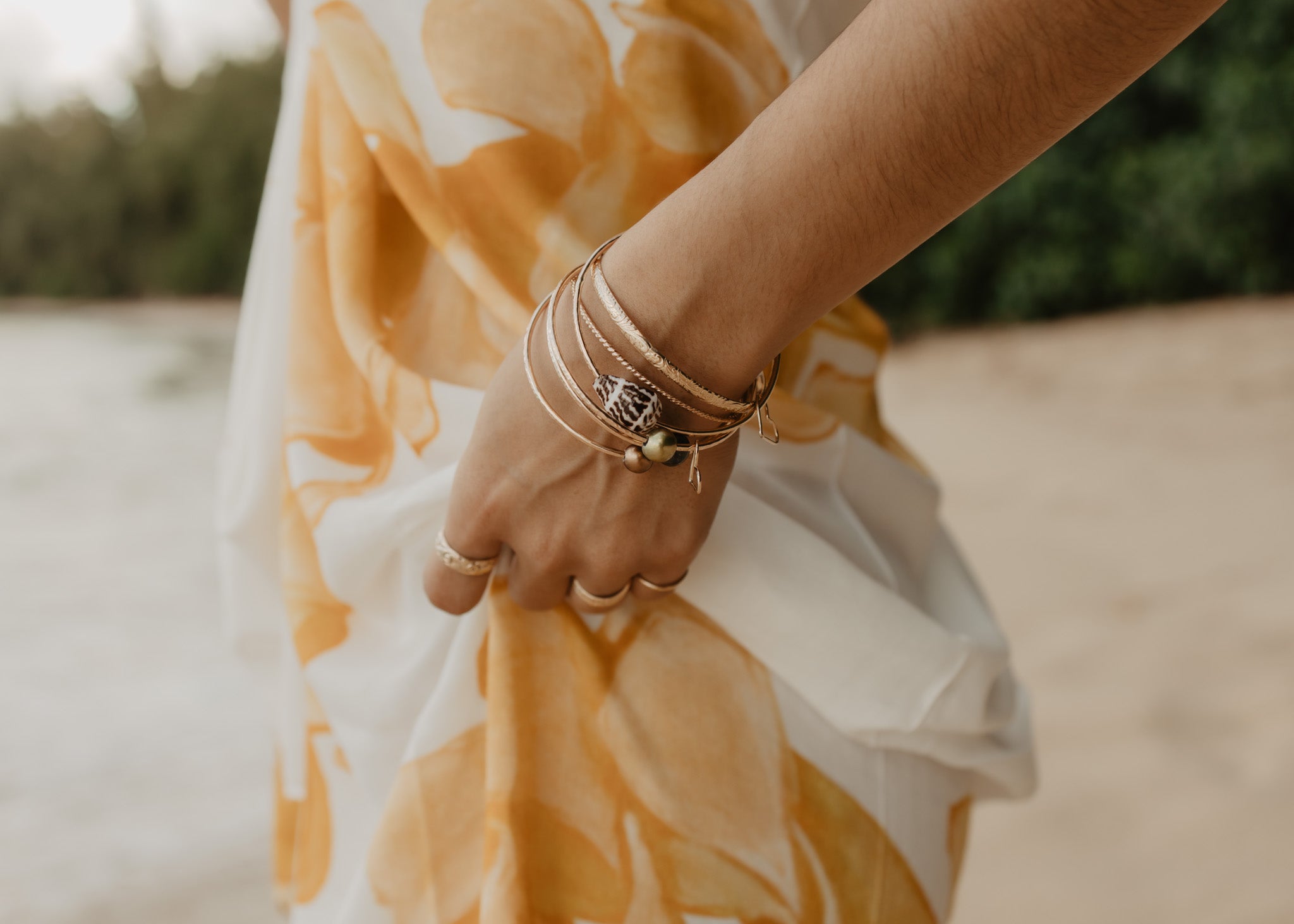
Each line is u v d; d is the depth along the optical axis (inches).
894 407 245.1
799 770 24.1
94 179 840.3
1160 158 280.4
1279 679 84.7
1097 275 299.4
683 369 20.2
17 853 80.1
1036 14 16.4
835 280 19.4
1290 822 66.4
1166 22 16.2
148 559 166.2
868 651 23.9
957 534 139.6
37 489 218.1
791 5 26.6
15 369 428.8
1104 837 67.9
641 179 25.2
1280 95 256.8
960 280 321.7
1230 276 276.5
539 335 21.0
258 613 32.9
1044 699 87.9
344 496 26.6
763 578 23.6
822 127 18.2
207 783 91.2
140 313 767.1
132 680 115.6
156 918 71.4
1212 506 134.3
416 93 25.6
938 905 25.5
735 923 22.9
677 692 23.7
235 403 33.9
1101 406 203.3
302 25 30.6
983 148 17.8
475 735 24.3
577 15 24.9
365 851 26.7
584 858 23.1
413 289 27.1
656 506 21.2
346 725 26.5
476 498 21.9
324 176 27.9
